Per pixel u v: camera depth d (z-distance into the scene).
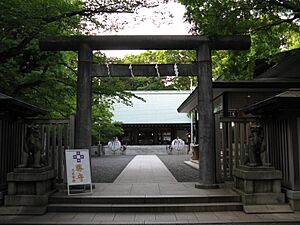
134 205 7.77
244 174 7.98
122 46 9.66
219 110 17.38
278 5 10.91
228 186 9.42
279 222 6.83
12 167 8.84
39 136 8.57
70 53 13.44
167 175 12.79
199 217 7.21
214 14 10.21
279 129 8.54
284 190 8.05
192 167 16.47
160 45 9.62
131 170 14.95
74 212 7.66
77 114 9.43
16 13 8.73
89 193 8.47
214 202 7.98
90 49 9.65
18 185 7.98
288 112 7.94
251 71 15.00
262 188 8.01
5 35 10.04
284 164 8.24
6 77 11.36
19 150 9.31
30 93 13.03
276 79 15.47
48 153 9.55
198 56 9.66
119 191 8.77
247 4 10.52
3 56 10.80
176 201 7.96
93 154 30.17
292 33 16.48
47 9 9.34
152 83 48.28
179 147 32.44
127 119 37.06
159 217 7.23
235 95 15.16
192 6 10.57
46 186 8.29
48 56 12.50
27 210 7.57
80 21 10.47
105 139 33.19
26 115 9.62
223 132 9.78
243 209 7.68
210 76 9.58
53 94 13.12
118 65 9.69
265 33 12.69
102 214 7.50
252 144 8.30
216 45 9.65
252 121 9.65
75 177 8.45
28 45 11.51
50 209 7.72
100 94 14.38
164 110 39.22
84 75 9.48
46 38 9.54
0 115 8.05
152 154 33.00
